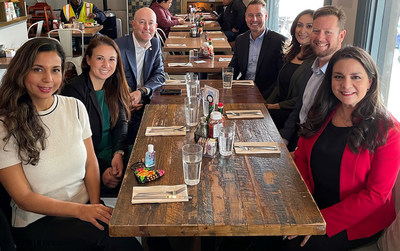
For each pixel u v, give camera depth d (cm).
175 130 218
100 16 761
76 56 564
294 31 308
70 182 184
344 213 176
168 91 302
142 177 165
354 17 302
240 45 388
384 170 172
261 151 193
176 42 538
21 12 563
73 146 182
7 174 167
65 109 183
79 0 725
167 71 380
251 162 183
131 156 189
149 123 232
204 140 196
